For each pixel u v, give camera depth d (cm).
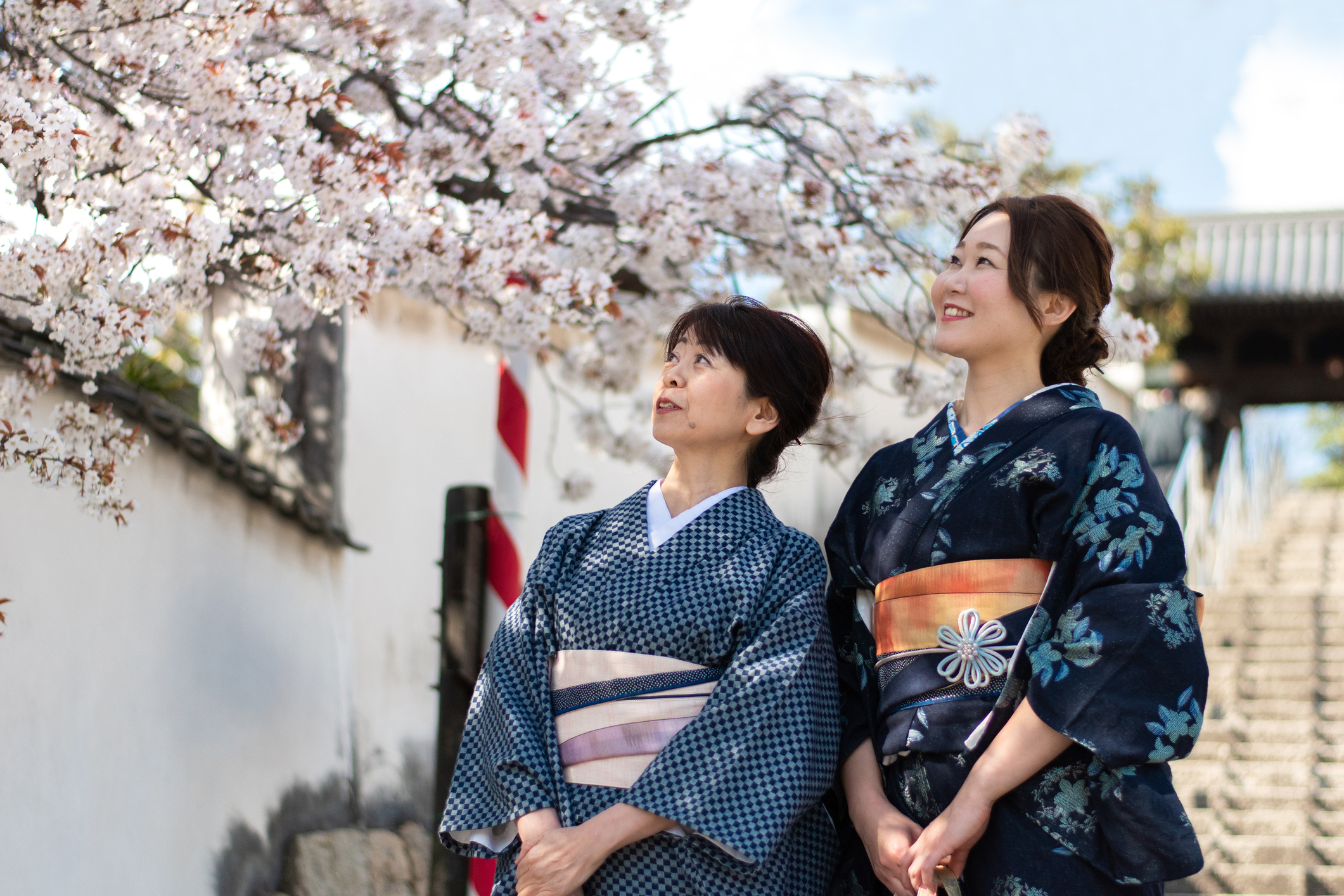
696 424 204
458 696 330
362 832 461
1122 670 169
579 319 329
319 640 462
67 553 326
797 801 182
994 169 372
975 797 173
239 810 399
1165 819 168
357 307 285
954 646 184
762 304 216
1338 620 714
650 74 345
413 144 319
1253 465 1103
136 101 278
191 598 384
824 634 196
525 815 182
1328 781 491
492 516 341
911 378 394
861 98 375
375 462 521
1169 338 1365
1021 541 184
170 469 374
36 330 262
